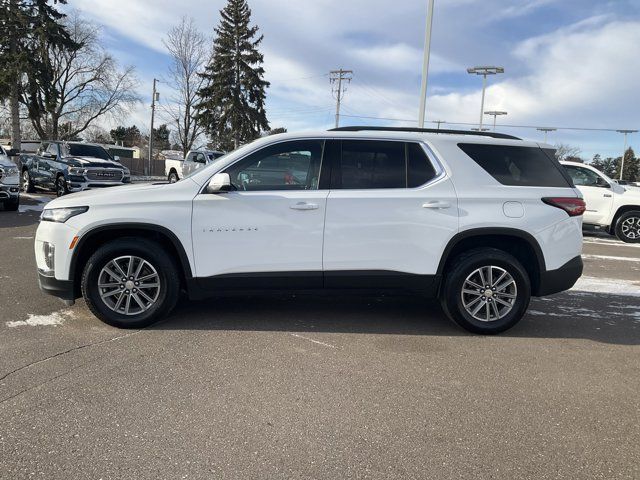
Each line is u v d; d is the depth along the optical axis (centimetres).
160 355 409
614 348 464
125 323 462
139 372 376
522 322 535
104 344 428
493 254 472
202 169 480
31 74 2855
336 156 473
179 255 457
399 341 462
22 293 567
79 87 4438
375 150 479
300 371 387
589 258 989
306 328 488
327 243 462
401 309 564
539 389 371
